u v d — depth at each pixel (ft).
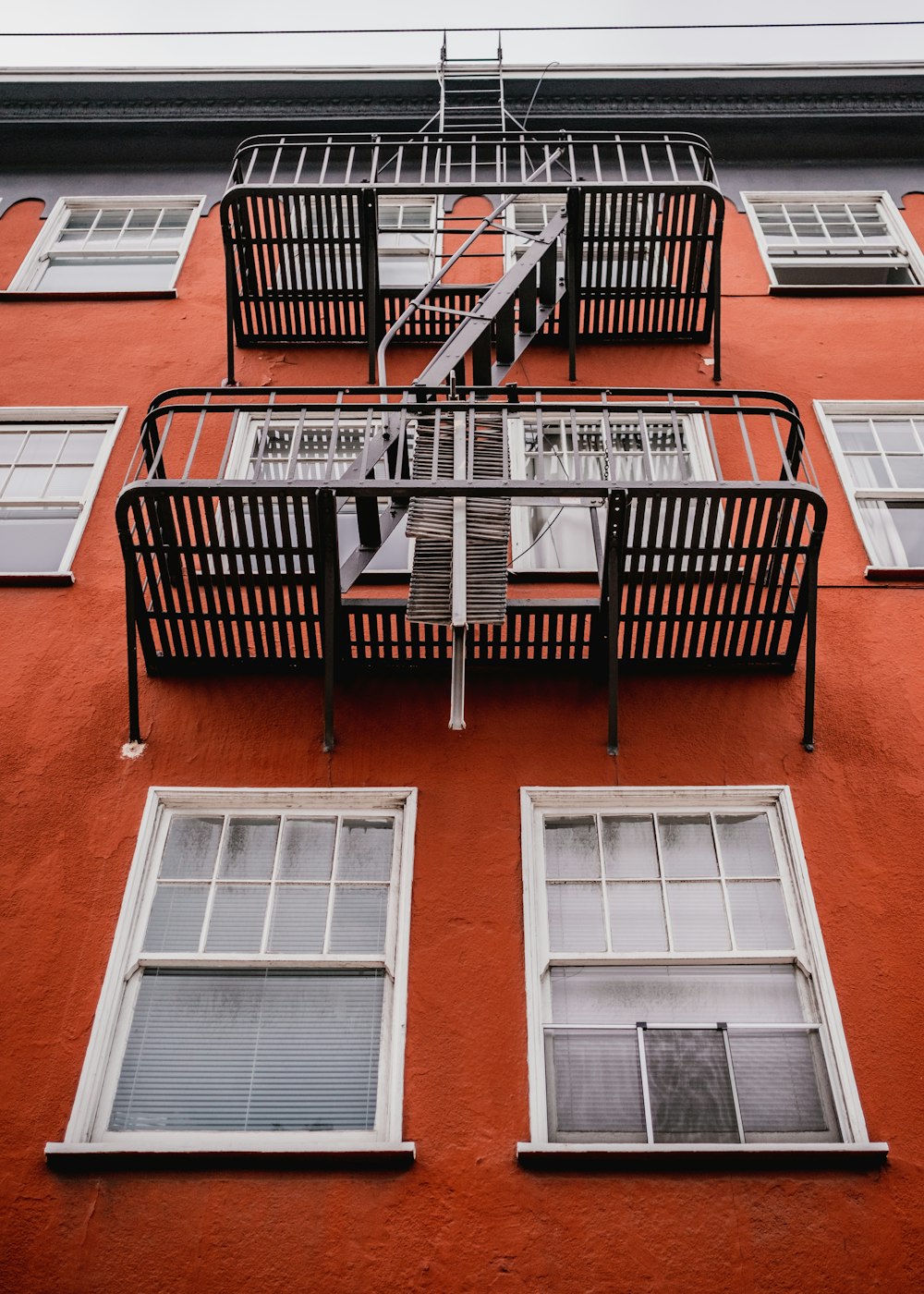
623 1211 18.70
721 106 44.78
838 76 44.09
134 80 44.70
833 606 28.43
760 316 37.55
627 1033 21.20
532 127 44.96
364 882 23.22
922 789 24.63
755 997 21.72
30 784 24.61
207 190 43.78
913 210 42.52
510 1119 19.79
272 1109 20.25
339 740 25.39
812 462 32.37
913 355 35.88
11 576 28.66
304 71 45.14
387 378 35.06
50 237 42.01
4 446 33.19
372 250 35.01
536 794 24.47
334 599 24.95
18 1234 18.40
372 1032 21.22
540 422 25.49
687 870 23.52
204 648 26.27
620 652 26.50
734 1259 18.21
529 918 22.41
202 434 33.09
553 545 30.48
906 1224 18.60
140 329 37.01
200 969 21.97
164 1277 17.99
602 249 35.83
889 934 22.26
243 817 24.31
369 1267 18.12
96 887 22.88
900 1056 20.61
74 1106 19.92
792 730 25.67
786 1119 20.15
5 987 21.35
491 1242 18.38
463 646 23.45
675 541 29.84
